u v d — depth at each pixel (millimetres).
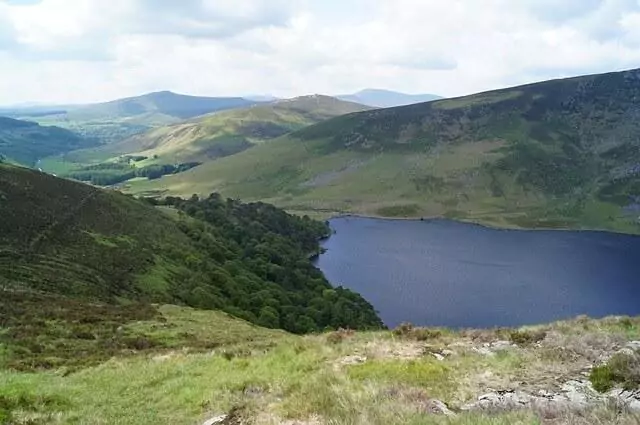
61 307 45031
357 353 19438
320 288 133875
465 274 148875
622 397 12266
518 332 21000
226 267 119250
